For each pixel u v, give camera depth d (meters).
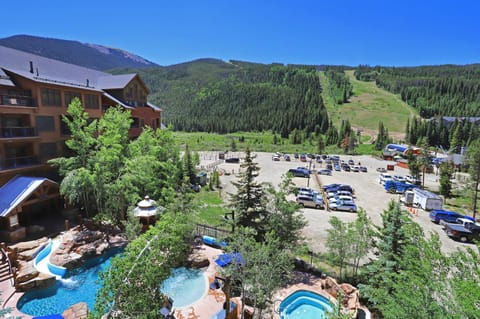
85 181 21.95
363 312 14.13
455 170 50.62
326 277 16.72
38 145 25.75
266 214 19.20
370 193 41.31
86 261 18.53
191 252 19.41
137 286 9.24
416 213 32.69
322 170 54.91
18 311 13.60
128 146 27.70
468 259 9.08
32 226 21.91
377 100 184.50
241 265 12.67
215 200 34.88
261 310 13.38
